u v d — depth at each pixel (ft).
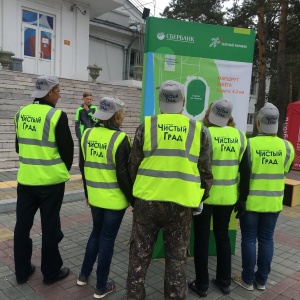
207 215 10.35
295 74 84.02
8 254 12.78
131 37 69.77
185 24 12.28
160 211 8.39
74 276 11.50
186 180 8.34
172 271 8.70
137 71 53.01
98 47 65.62
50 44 48.83
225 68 12.82
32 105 10.43
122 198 9.82
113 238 10.09
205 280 10.58
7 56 37.63
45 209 10.41
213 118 10.60
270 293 11.10
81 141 10.33
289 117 37.11
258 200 10.68
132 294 8.71
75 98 36.40
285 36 48.06
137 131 8.75
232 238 13.64
